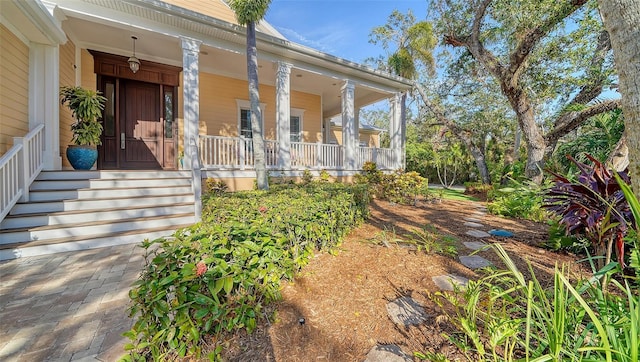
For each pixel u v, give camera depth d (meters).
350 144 8.90
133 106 7.07
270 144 7.58
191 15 5.57
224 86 8.54
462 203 8.16
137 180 5.34
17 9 3.78
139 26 5.44
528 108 8.23
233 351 1.68
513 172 9.89
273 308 2.07
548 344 1.29
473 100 13.56
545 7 6.55
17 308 2.30
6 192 3.78
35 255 3.64
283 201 3.38
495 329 1.41
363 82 9.17
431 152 16.28
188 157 6.01
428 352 1.65
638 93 1.31
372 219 5.13
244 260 2.03
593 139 7.20
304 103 10.41
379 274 2.67
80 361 1.70
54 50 4.87
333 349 1.71
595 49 7.39
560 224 3.06
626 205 2.19
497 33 8.28
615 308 1.44
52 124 4.86
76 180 4.82
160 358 1.55
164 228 4.57
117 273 3.07
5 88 4.07
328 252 3.17
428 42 12.84
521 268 2.86
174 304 1.58
